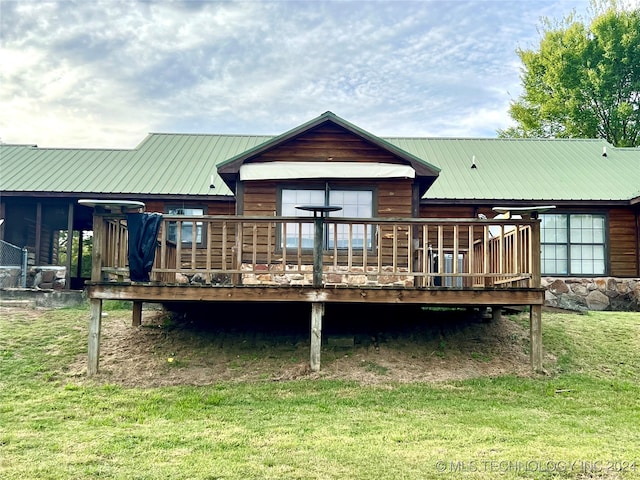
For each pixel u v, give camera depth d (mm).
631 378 8945
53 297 12938
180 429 6828
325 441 6441
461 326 10820
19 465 5770
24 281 14445
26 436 6562
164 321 11227
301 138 11906
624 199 15289
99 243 9055
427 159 17859
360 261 11484
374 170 11516
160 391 8195
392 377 8852
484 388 8461
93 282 8961
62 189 15586
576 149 18828
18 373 8750
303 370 9039
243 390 8266
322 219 9219
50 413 7352
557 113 28344
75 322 11117
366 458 5969
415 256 11773
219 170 11719
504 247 9703
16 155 17953
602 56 27266
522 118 29688
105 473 5590
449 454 6102
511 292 9109
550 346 10070
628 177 16609
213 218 9094
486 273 9188
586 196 15438
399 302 9117
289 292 9109
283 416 7312
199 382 8633
